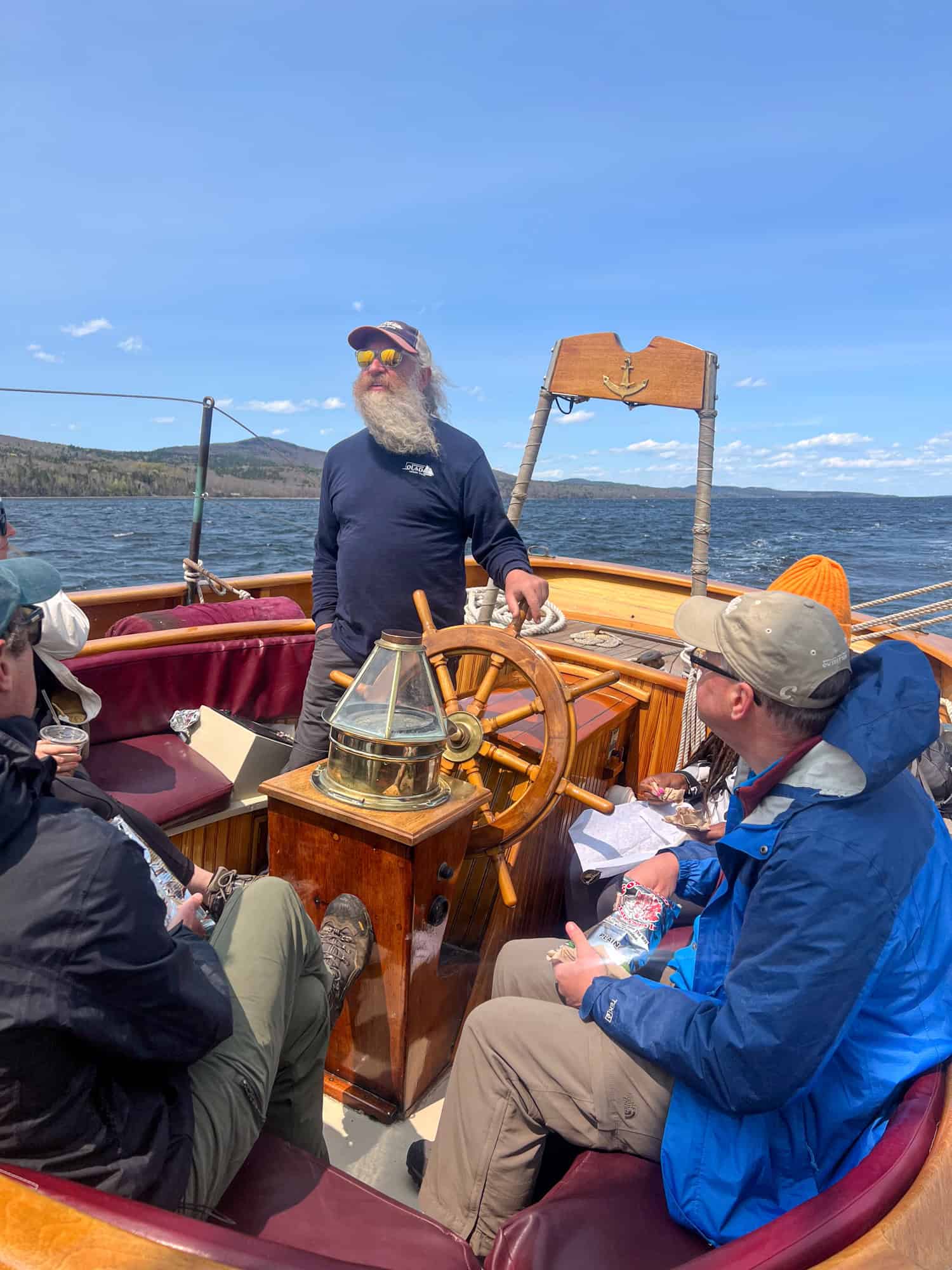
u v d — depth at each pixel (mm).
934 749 2160
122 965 931
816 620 1156
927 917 1108
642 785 2354
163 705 2549
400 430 2189
